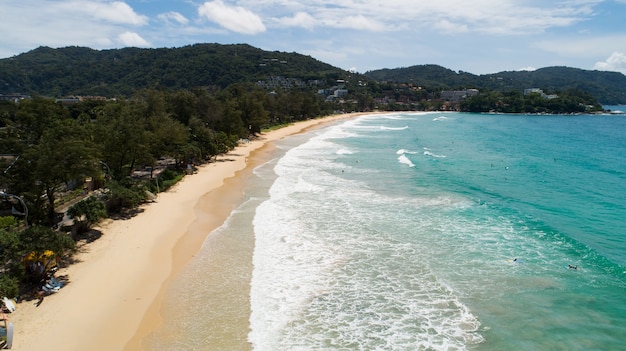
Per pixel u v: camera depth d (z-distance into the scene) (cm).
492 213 3331
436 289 2094
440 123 14412
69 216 2894
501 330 1744
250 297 2048
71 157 2705
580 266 2338
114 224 3098
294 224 3088
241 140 8075
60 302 1995
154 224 3122
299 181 4516
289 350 1633
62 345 1681
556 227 3020
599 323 1788
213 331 1770
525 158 6338
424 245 2656
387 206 3525
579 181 4656
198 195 3966
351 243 2702
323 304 1972
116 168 3803
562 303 1950
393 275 2248
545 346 1639
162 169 4878
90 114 8912
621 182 4622
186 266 2411
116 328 1800
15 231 2336
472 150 7231
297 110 13788
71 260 2462
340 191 4047
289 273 2295
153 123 4503
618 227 3050
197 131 5697
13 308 1884
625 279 2183
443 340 1683
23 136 4819
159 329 1792
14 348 1652
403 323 1805
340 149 7169
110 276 2272
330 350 1628
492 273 2258
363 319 1842
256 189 4181
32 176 2645
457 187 4238
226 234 2920
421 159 6094
